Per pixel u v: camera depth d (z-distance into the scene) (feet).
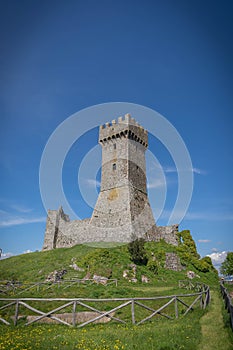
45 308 49.90
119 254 128.06
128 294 69.87
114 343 30.91
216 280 132.87
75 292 69.31
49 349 28.19
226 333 37.32
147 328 38.01
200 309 53.16
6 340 31.07
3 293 74.28
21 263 155.02
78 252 148.97
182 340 33.04
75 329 38.14
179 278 119.75
